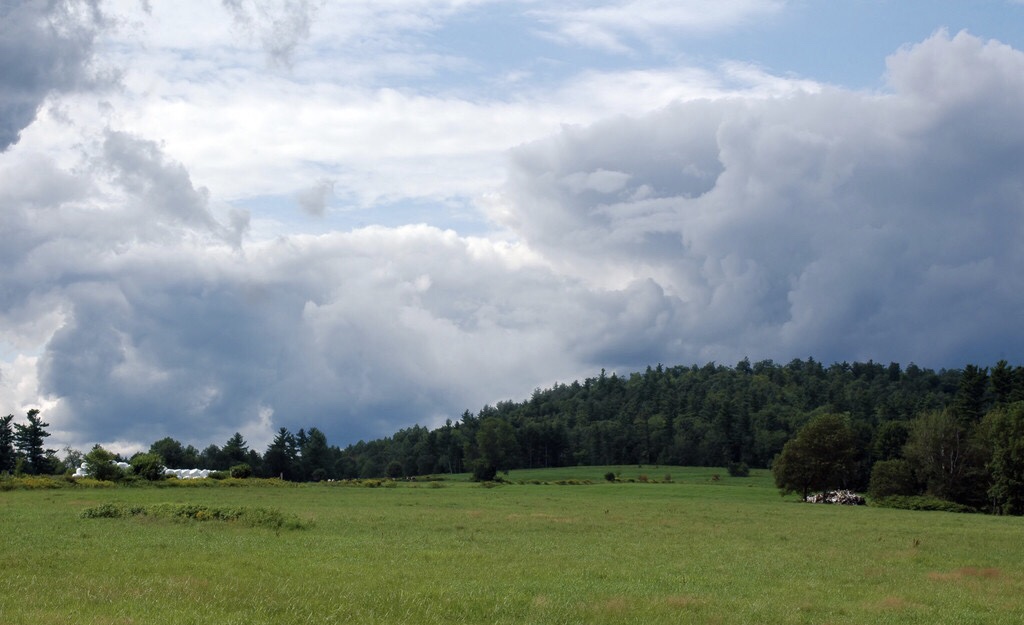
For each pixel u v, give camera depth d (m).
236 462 183.75
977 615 23.53
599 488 124.88
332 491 98.31
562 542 40.09
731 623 20.91
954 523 68.31
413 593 22.69
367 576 25.66
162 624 17.11
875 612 23.41
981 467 112.00
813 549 40.66
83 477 94.25
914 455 116.75
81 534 35.56
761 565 33.28
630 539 43.00
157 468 100.00
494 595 23.17
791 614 22.41
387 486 124.69
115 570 24.67
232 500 70.31
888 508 102.94
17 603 19.02
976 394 141.50
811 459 115.56
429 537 40.19
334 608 20.03
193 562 27.08
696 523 56.16
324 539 37.16
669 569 31.06
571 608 21.88
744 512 72.94
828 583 28.98
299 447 185.38
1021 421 101.19
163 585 22.03
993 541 48.97
